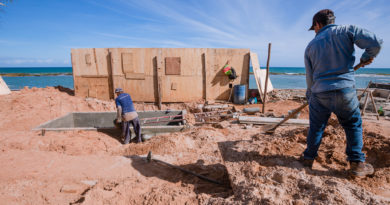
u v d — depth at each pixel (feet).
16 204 8.24
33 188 9.32
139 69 35.32
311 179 7.30
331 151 9.32
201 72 35.50
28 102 30.17
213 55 35.09
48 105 30.58
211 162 12.21
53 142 15.88
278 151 9.87
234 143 11.74
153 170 11.37
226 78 35.65
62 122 23.04
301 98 37.88
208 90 35.96
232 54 35.09
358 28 6.17
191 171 11.14
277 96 40.73
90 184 9.90
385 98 28.48
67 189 9.30
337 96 6.48
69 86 85.15
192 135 17.25
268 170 8.25
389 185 6.90
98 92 36.40
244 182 7.78
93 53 35.32
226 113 29.84
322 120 7.44
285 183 7.36
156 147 14.96
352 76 6.49
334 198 6.08
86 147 16.12
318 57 6.83
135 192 8.93
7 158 12.10
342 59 6.41
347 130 7.16
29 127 24.25
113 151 15.92
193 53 34.96
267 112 28.45
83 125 25.20
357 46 6.27
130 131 20.25
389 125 13.66
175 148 14.51
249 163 8.97
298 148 10.06
